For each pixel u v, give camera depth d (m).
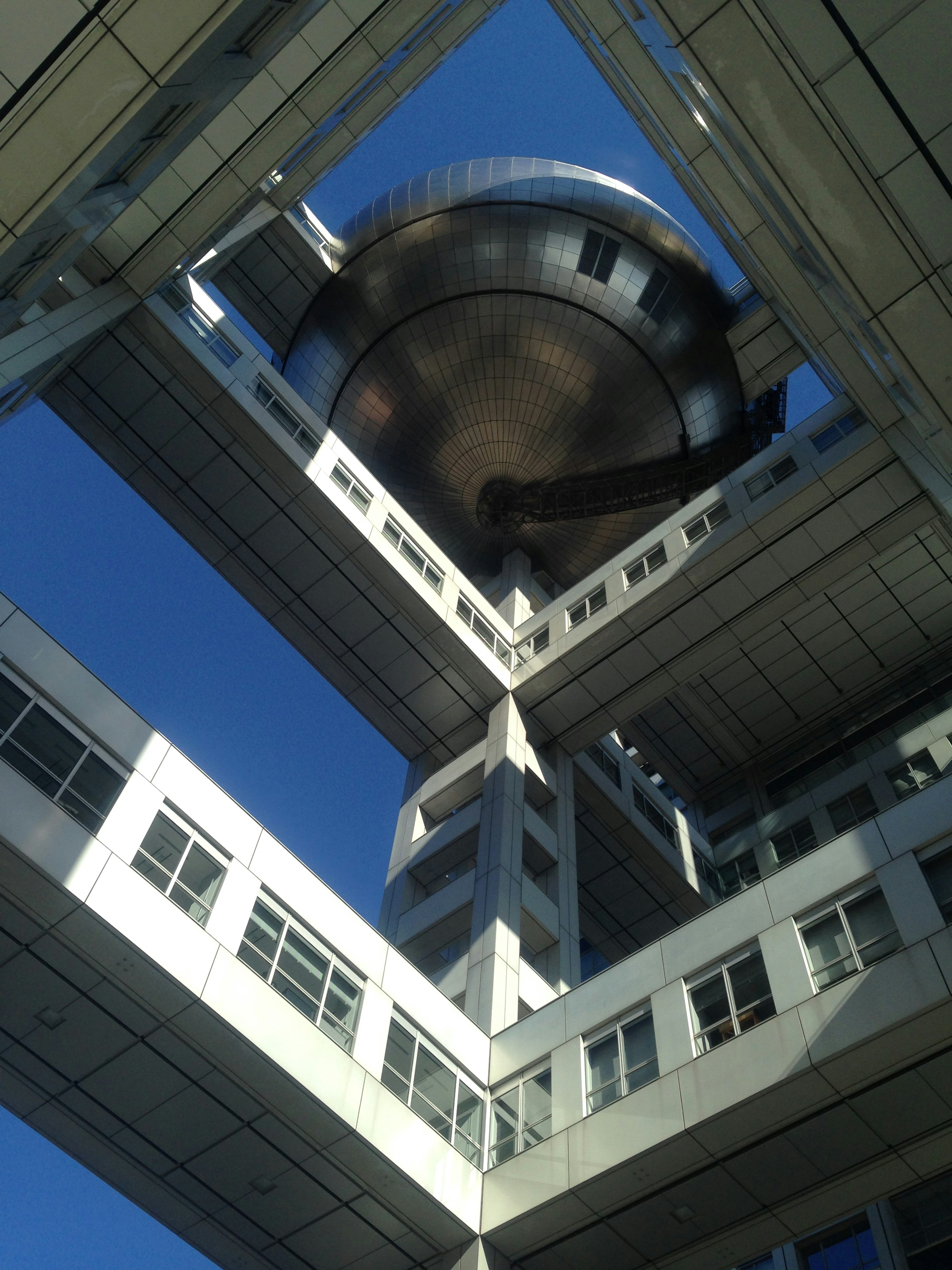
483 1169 22.73
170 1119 20.36
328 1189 20.97
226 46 14.11
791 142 11.34
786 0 10.65
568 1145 21.62
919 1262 23.42
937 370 11.93
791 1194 19.95
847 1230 25.06
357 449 51.19
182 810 20.94
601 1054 23.11
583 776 39.75
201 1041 19.31
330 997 21.86
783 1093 19.09
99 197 15.53
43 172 13.72
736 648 38.62
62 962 18.69
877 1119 18.89
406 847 36.59
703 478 50.56
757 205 15.50
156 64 13.57
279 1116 20.08
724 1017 21.33
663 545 37.72
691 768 47.56
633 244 49.25
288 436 35.84
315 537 36.84
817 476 33.41
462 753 40.12
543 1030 24.91
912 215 11.23
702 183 28.97
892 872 20.78
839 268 11.89
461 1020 25.16
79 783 19.44
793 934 21.47
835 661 42.75
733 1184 20.08
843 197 11.43
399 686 39.84
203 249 33.31
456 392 49.59
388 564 36.97
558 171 50.00
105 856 18.95
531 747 37.75
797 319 31.50
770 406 52.47
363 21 30.20
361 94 33.75
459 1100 23.50
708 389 50.72
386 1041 22.44
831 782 42.41
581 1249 21.33
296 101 31.11
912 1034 18.20
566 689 38.28
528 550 53.03
